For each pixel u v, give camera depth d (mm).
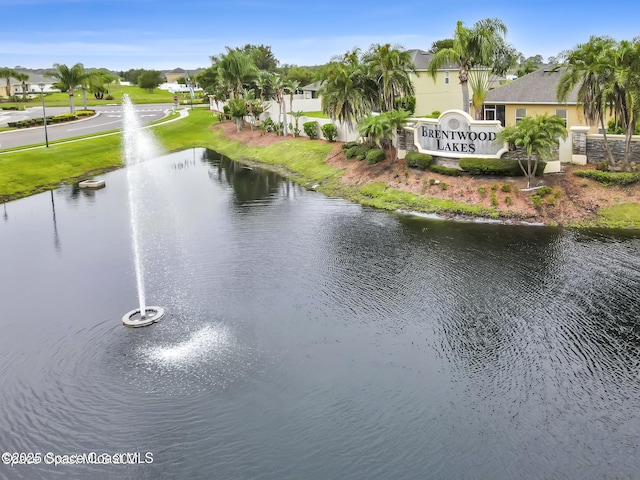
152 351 16078
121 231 28438
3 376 14984
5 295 20344
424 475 11141
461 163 31469
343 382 14273
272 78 60219
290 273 21672
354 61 41562
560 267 21203
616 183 28062
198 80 118875
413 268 21781
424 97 56156
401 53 39438
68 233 28344
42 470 11586
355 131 42969
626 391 13500
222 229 28234
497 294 19016
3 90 135500
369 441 12141
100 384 14539
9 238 27641
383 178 35250
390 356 15406
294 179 41625
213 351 15938
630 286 19266
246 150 55906
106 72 134500
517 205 28312
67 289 20797
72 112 87938
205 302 19219
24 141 58562
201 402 13672
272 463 11633
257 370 14930
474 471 11172
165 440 12414
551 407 13000
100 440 12469
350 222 28828
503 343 15875
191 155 57562
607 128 37094
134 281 21375
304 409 13273
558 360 14891
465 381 14133
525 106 41344
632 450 11586
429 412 12992
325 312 18172
